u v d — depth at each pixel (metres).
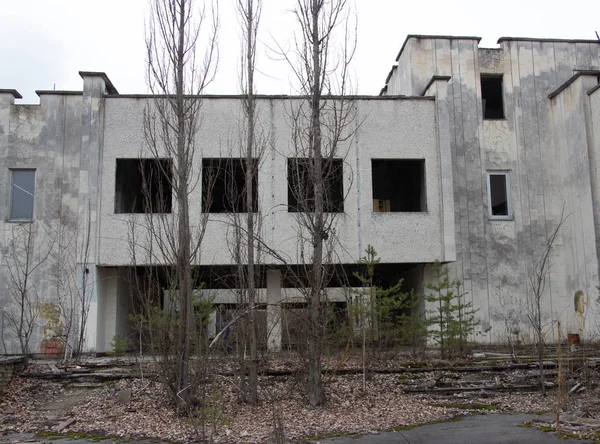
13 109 18.38
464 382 13.10
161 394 12.03
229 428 9.56
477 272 19.72
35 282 17.53
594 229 18.30
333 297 18.44
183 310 10.95
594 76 19.20
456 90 20.89
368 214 17.97
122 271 18.67
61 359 15.89
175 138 12.38
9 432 9.75
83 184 17.62
